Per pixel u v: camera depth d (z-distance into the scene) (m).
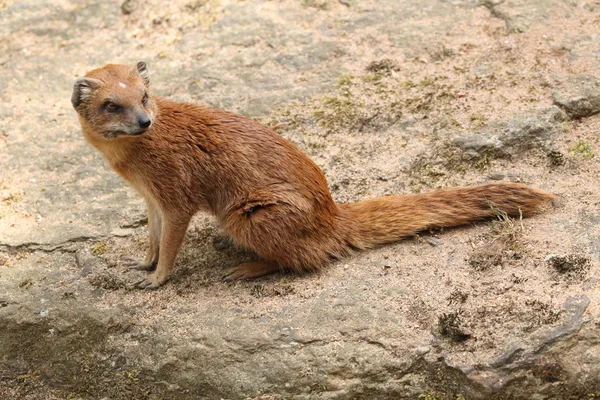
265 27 9.70
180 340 6.31
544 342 5.62
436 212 6.86
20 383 6.72
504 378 5.56
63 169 8.30
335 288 6.47
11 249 7.40
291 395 5.91
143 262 7.11
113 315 6.62
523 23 9.08
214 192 6.82
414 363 5.82
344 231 6.84
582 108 7.88
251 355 6.07
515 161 7.59
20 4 10.42
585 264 6.16
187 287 6.85
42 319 6.72
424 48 9.05
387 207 6.92
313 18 9.76
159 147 6.68
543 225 6.71
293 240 6.64
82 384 6.55
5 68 9.66
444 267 6.46
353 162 7.86
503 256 6.43
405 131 8.08
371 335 5.98
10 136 8.76
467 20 9.34
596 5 9.23
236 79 9.09
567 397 5.59
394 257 6.72
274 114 8.53
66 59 9.73
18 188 8.11
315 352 5.98
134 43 9.85
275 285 6.68
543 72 8.41
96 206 7.82
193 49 9.59
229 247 7.30
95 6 10.32
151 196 6.82
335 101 8.55
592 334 5.64
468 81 8.49
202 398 6.11
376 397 5.83
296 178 6.68
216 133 6.81
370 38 9.30
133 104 6.47
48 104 9.15
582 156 7.40
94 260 7.21
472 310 5.96
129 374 6.37
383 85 8.66
